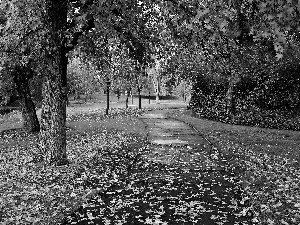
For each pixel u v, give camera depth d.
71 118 40.12
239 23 6.75
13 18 12.89
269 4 5.75
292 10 5.60
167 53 12.30
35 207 8.48
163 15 11.66
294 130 26.34
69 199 9.16
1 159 16.12
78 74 66.81
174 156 15.80
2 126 32.53
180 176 11.80
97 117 40.44
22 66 22.17
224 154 16.11
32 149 18.75
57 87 13.45
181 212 8.06
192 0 8.66
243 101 33.72
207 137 22.62
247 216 7.80
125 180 11.30
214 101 39.69
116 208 8.39
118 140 21.31
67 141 21.22
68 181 11.10
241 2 6.45
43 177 11.70
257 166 13.22
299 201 8.70
